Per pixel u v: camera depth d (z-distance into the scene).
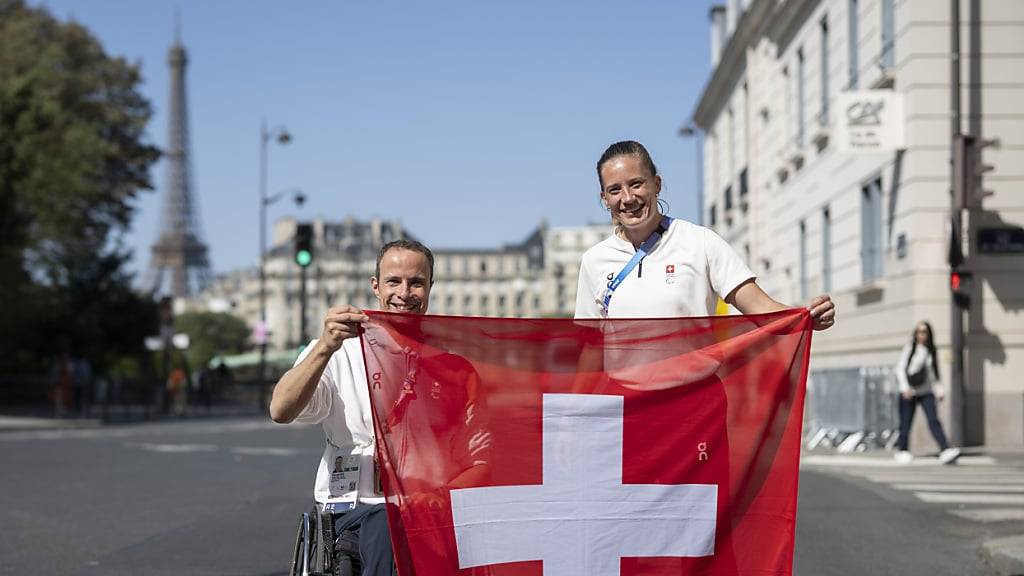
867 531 9.77
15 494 12.77
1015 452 17.44
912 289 18.69
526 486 4.16
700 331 4.29
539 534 4.14
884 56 20.36
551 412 4.20
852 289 21.75
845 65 23.09
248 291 185.12
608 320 4.26
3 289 38.22
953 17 17.41
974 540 9.31
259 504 11.94
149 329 54.22
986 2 18.77
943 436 16.09
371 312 4.05
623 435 4.22
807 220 26.62
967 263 18.56
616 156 4.69
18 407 43.97
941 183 18.66
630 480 4.21
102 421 32.81
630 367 4.26
